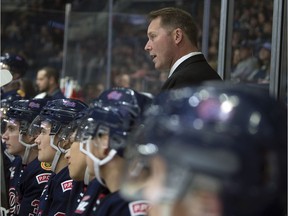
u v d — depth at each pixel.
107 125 3.12
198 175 1.66
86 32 12.20
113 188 3.14
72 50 12.34
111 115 3.12
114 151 3.11
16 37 13.56
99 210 3.12
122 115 3.11
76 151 3.72
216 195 1.65
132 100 3.13
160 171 1.76
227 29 6.02
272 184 1.69
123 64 11.69
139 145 2.01
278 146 1.73
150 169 1.89
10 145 5.39
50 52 12.95
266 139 1.69
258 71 8.19
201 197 1.66
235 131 1.69
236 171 1.64
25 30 13.42
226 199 1.64
